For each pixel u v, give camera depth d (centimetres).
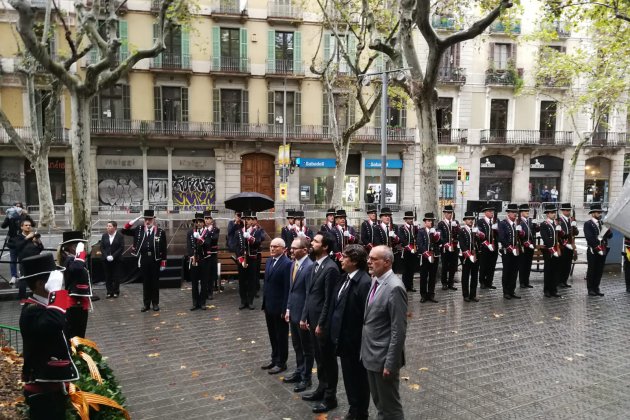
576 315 1002
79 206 1307
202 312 1035
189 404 595
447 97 3475
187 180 3241
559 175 3688
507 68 3456
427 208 1362
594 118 2944
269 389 640
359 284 527
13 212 1316
